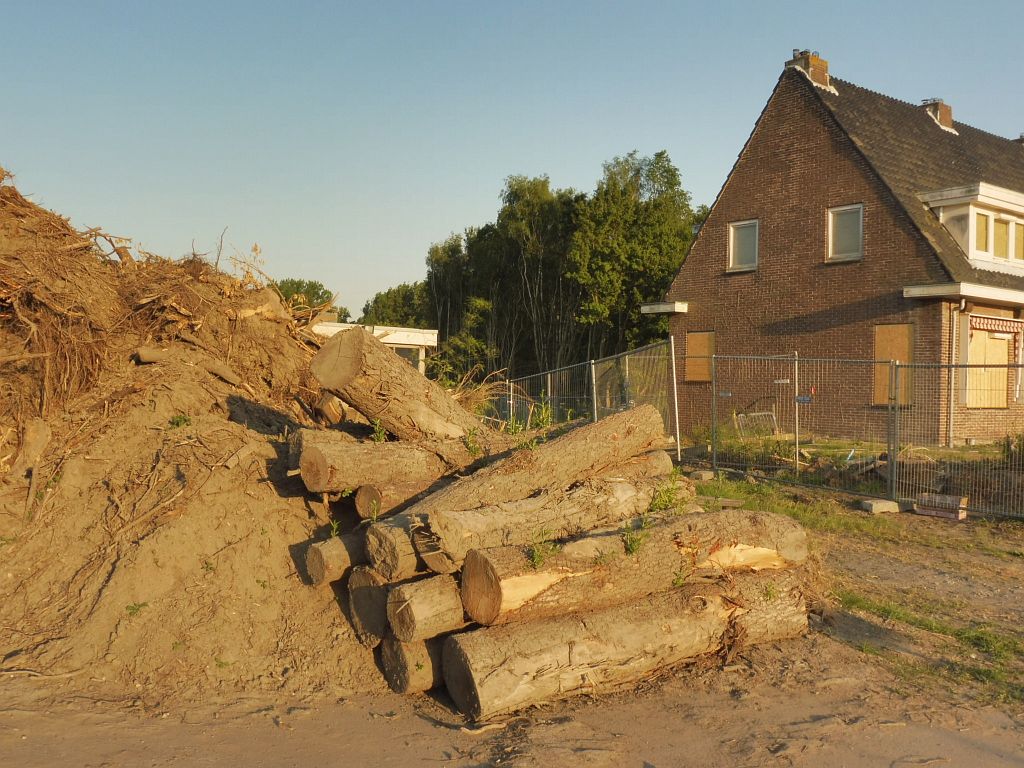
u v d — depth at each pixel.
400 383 6.84
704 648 5.67
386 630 5.12
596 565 5.24
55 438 6.64
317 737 4.32
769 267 20.33
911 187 18.91
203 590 5.39
